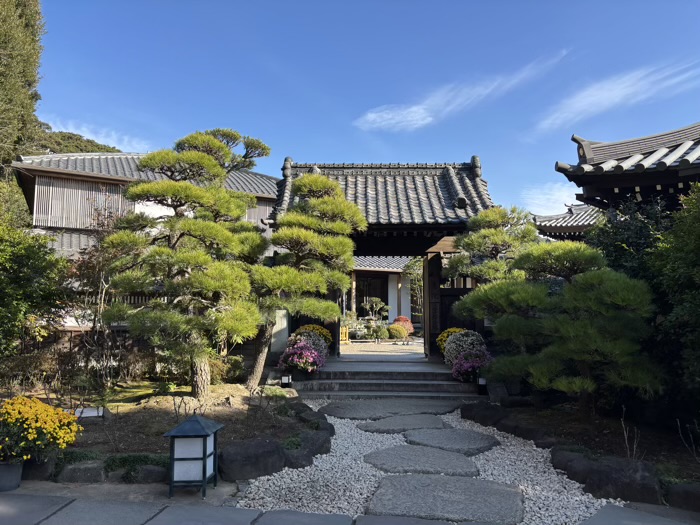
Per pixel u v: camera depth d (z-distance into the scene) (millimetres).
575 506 3951
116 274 6977
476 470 4754
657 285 5484
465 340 8805
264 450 4641
